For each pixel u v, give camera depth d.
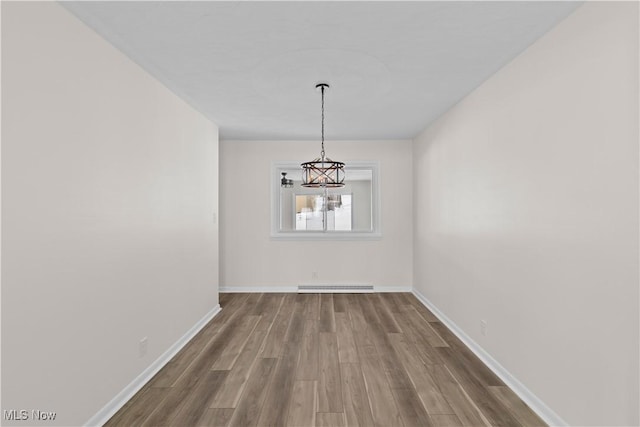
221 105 3.92
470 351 3.44
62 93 2.01
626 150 1.75
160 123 3.20
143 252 2.87
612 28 1.82
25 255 1.77
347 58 2.75
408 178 5.96
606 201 1.87
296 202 6.11
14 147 1.72
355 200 6.13
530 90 2.54
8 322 1.69
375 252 5.98
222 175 5.97
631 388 1.74
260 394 2.63
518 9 2.08
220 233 5.97
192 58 2.72
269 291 5.96
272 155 5.96
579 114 2.05
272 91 3.49
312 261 5.98
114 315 2.48
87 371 2.20
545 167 2.37
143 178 2.88
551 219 2.31
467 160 3.66
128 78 2.68
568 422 2.15
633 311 1.72
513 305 2.76
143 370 2.85
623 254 1.77
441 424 2.27
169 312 3.34
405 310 4.88
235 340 3.74
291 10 2.09
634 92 1.71
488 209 3.19
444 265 4.36
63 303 2.02
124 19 2.15
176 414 2.38
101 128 2.35
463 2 2.02
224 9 2.07
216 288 4.77
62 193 2.01
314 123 4.80
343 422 2.28
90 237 2.24
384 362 3.18
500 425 2.26
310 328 4.12
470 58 2.76
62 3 1.98
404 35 2.40
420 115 4.44
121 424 2.27
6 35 1.68
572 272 2.12
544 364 2.38
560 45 2.22
